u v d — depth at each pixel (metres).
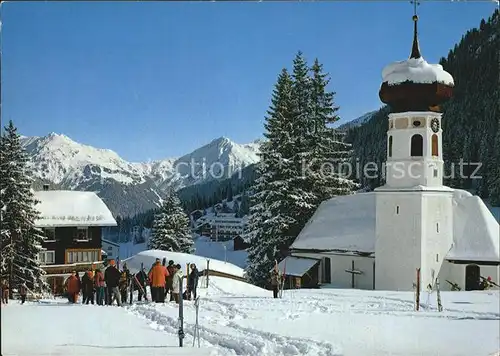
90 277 26.28
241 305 25.11
